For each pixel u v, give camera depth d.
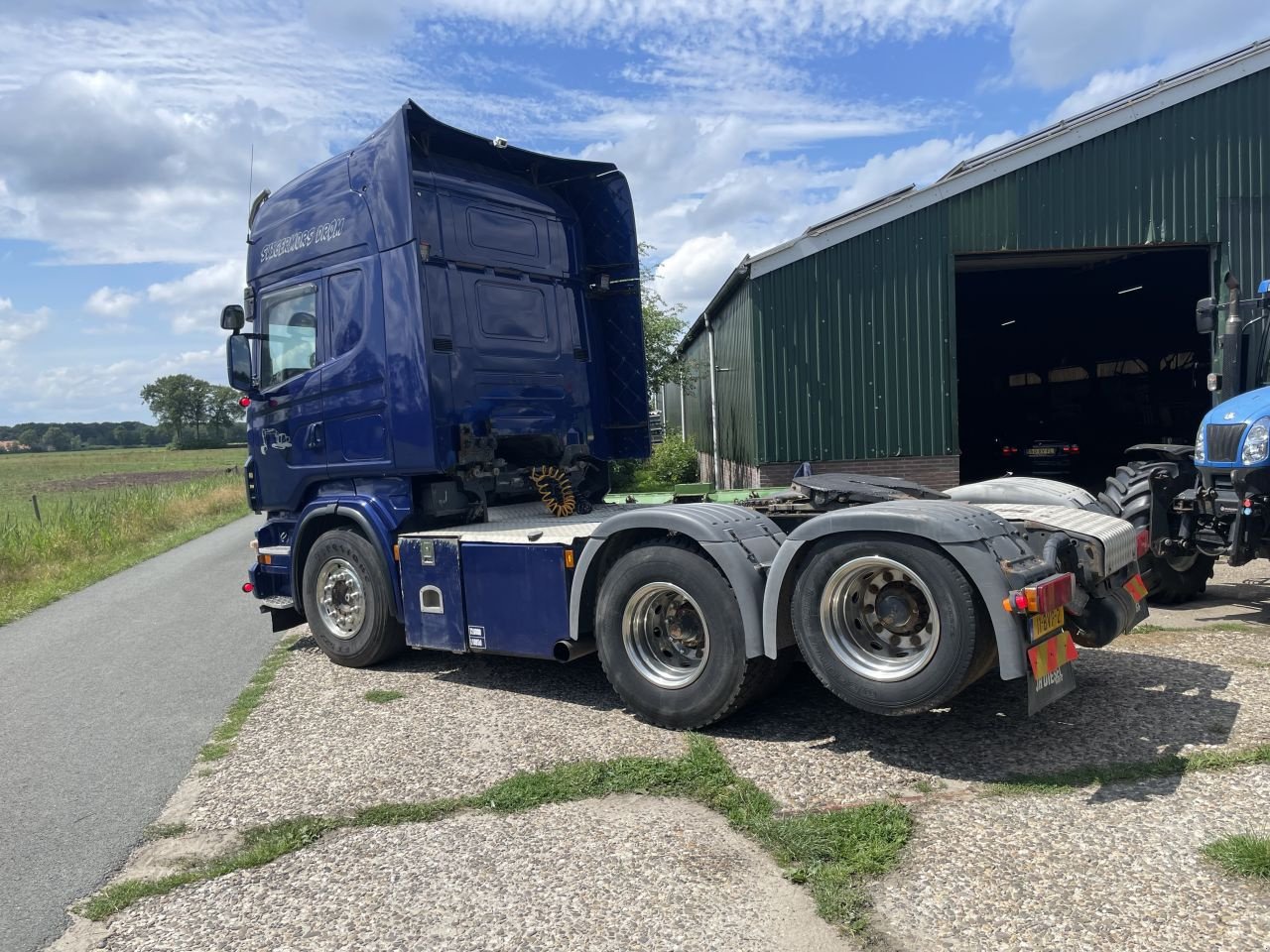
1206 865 3.01
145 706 5.92
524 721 4.99
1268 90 13.59
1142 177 13.73
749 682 4.43
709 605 4.42
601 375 7.37
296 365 6.62
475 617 5.41
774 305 14.14
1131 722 4.36
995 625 3.66
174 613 9.55
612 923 2.92
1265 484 5.88
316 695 5.80
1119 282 17.84
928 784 3.82
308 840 3.67
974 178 13.85
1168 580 6.76
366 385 6.07
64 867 3.61
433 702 5.47
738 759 4.24
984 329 23.41
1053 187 13.82
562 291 6.95
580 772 4.14
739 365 15.77
